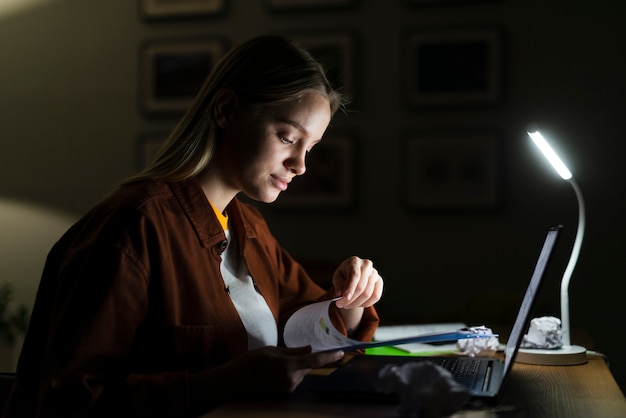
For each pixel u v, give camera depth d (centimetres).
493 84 329
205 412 101
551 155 163
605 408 99
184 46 360
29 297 369
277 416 90
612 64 319
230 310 122
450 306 332
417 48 337
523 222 326
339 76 343
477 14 332
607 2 319
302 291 160
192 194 123
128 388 100
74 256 110
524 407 98
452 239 333
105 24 370
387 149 340
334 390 98
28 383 114
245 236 138
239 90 123
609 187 318
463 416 92
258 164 123
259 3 354
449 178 333
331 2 345
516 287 326
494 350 149
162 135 361
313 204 345
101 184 367
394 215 339
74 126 371
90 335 102
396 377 86
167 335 113
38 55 376
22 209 374
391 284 338
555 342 141
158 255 113
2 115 379
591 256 318
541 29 325
